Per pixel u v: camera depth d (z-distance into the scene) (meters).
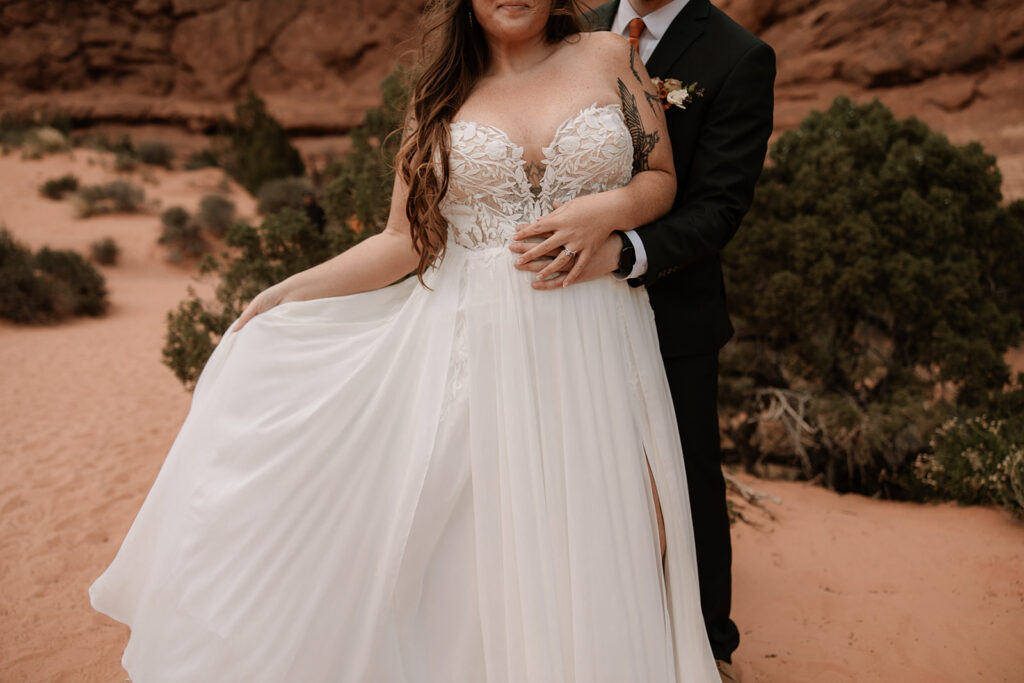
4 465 5.48
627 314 2.12
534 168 2.03
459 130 2.02
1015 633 2.99
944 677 2.72
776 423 5.46
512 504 1.92
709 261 2.57
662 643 1.96
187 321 5.20
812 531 4.11
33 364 8.95
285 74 24.78
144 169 22.64
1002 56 11.53
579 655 1.84
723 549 2.61
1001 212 5.54
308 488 1.98
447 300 2.09
